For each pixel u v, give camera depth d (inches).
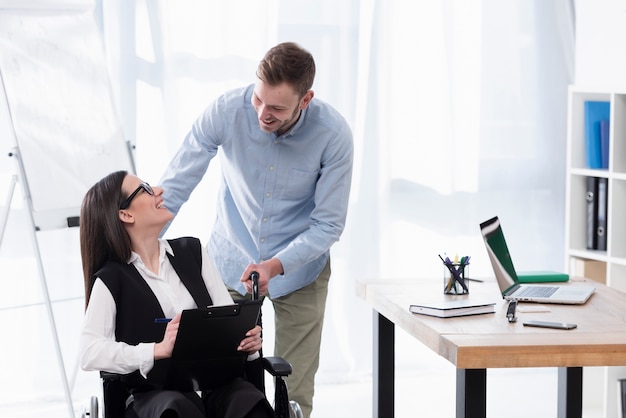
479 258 194.9
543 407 174.2
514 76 192.9
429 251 193.2
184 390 100.0
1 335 173.9
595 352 94.7
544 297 117.8
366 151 186.1
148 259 104.0
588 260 167.6
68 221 142.6
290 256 117.0
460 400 100.2
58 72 147.4
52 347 175.8
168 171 123.0
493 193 195.0
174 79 175.5
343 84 183.0
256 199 122.5
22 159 140.9
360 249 187.9
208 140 121.2
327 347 188.5
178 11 175.0
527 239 197.8
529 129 194.9
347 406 173.9
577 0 175.8
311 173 121.1
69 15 150.6
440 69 189.0
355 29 182.5
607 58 165.8
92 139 147.6
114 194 101.1
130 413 95.3
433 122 190.1
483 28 190.5
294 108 110.3
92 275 101.5
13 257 172.4
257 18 177.8
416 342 197.0
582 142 168.6
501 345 94.0
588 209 168.4
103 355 95.7
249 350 99.8
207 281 108.0
